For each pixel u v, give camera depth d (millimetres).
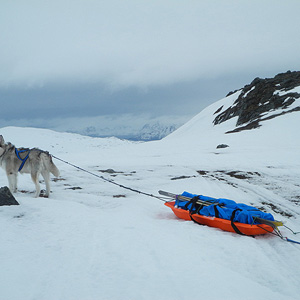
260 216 6133
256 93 50812
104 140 175375
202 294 3053
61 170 14914
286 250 5207
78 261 3889
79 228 5477
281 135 29047
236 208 6324
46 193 8992
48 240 4742
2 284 3145
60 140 155000
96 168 15734
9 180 8578
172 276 3477
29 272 3490
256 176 13062
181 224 6547
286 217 7633
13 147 8469
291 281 4016
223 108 67812
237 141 28609
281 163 15875
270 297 3174
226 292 3121
